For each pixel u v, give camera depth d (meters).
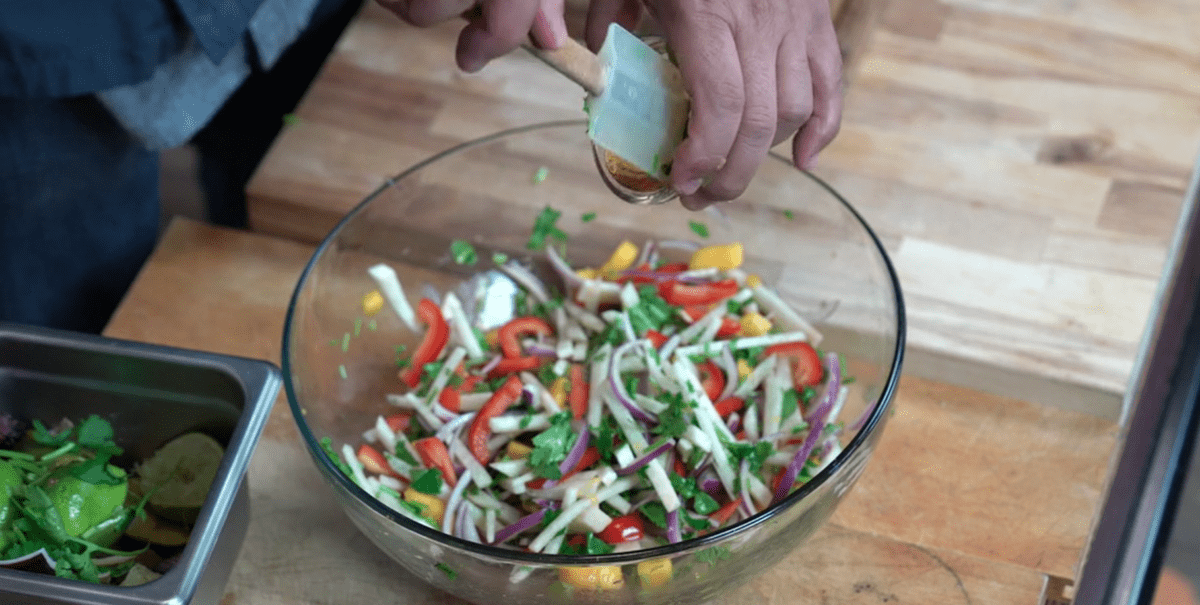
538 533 0.84
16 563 0.77
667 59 0.76
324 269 0.90
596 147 0.76
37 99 1.14
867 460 0.79
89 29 0.99
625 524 0.81
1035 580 0.86
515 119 1.20
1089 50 1.27
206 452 0.84
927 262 1.06
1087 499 0.91
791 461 0.83
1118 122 1.19
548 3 0.69
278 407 0.97
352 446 0.91
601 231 1.05
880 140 1.17
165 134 1.16
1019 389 0.99
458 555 0.72
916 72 1.24
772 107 0.75
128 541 0.84
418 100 1.22
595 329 0.97
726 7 0.73
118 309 1.04
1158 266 1.05
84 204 1.29
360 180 1.14
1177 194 1.12
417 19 0.77
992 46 1.27
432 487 0.85
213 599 0.79
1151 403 0.93
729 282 0.96
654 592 0.76
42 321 1.38
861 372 0.90
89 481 0.81
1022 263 1.06
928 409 0.98
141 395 0.85
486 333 0.99
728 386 0.90
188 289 1.06
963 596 0.85
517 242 1.04
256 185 1.13
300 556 0.88
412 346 0.98
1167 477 0.87
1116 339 0.99
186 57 1.10
